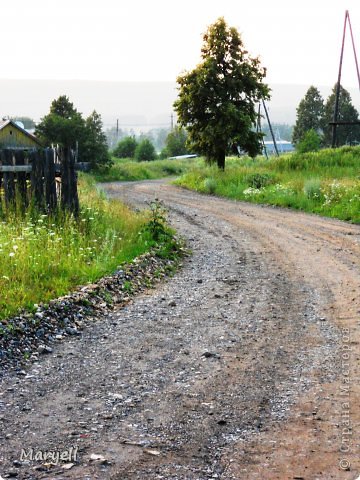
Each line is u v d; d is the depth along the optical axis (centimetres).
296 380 605
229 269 1244
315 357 677
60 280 919
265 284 1091
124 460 439
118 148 10431
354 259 1307
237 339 757
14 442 470
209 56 4119
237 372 634
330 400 548
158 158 10225
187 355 694
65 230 1216
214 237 1711
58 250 1050
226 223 2019
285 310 902
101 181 5309
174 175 6600
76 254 1078
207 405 545
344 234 1680
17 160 1311
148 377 621
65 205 1349
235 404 546
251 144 4169
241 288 1062
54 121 5484
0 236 1081
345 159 3472
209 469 425
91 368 648
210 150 4234
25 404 548
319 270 1202
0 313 741
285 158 3781
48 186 1335
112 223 1441
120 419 515
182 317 865
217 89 4094
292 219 2050
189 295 1009
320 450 449
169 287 1068
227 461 436
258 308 917
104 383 604
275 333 781
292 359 673
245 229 1859
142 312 887
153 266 1193
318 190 2439
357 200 2152
